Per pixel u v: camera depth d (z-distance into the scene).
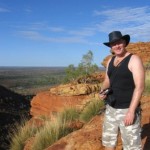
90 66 10.61
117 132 2.75
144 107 4.83
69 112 6.46
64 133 5.13
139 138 2.63
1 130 21.22
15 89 96.50
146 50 11.75
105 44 2.64
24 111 41.22
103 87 2.83
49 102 9.04
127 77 2.56
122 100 2.62
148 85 5.96
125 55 2.61
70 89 8.54
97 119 4.89
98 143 3.86
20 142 6.09
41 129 5.68
